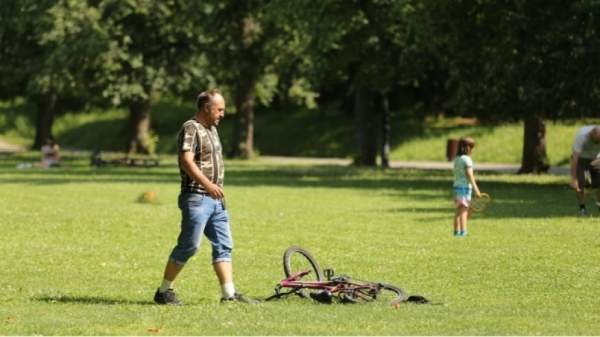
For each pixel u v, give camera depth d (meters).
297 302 20.38
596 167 42.09
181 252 20.28
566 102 59.72
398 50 81.06
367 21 80.56
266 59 100.06
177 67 100.31
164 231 36.78
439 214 43.81
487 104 62.72
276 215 43.41
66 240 33.78
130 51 98.94
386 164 90.06
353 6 80.81
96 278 24.91
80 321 17.80
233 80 104.62
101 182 67.75
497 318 18.47
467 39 64.81
